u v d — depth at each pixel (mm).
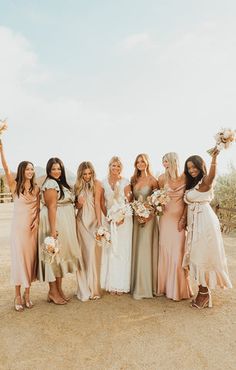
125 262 5461
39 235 4895
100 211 5402
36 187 4914
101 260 5547
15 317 4641
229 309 4930
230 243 10562
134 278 5430
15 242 4758
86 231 5320
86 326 4359
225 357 3619
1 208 23469
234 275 6867
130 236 5492
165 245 5258
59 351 3766
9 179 4801
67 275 6707
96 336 4098
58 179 5039
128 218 5469
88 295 5270
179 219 5207
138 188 5512
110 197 5512
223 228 12867
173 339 4016
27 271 4816
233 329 4273
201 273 4828
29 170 4770
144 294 5320
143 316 4660
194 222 4910
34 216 4891
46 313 4766
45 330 4254
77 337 4074
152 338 4039
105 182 5594
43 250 4613
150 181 5512
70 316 4664
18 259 4750
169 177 5199
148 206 5234
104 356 3654
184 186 5148
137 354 3691
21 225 4754
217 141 4523
